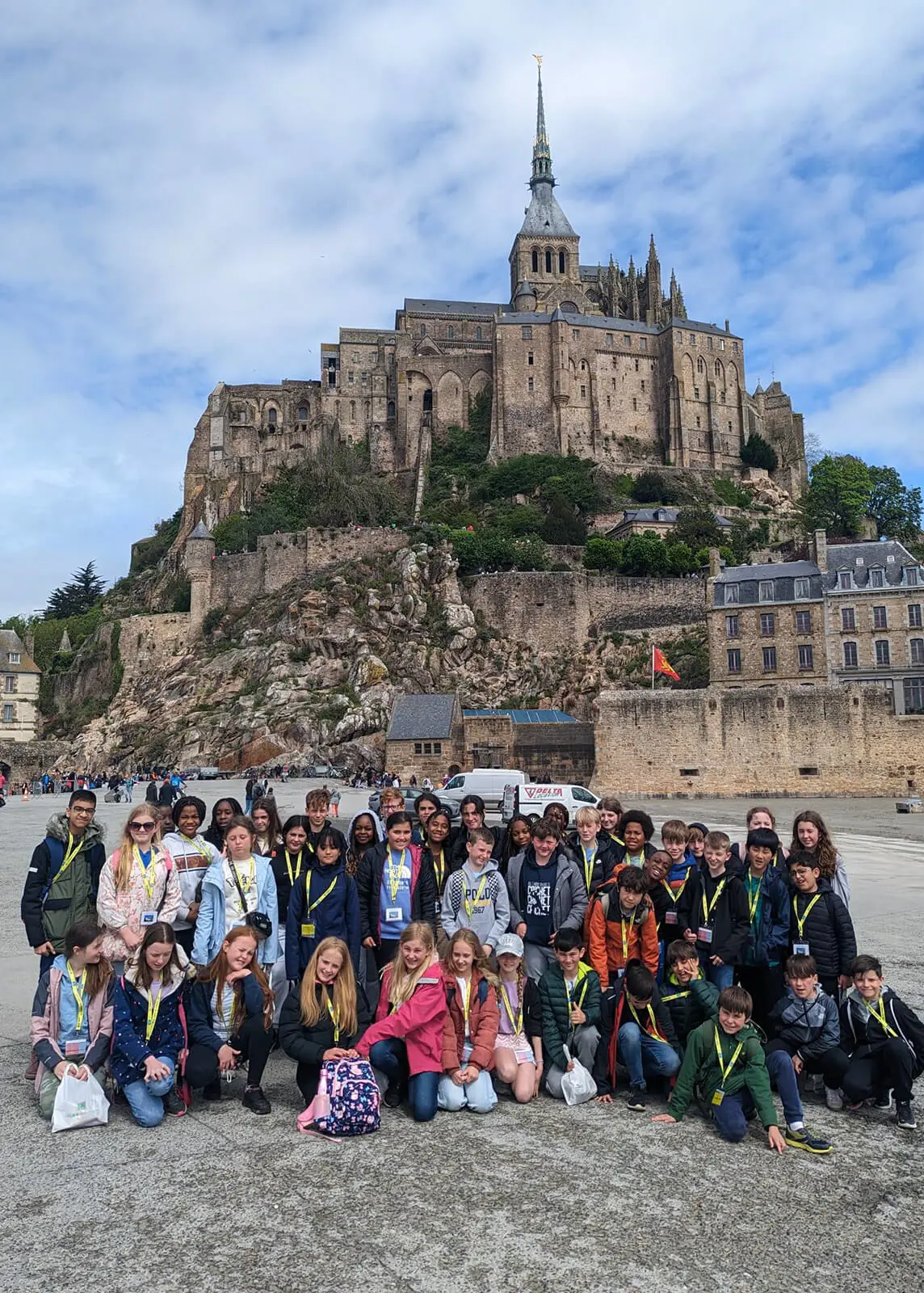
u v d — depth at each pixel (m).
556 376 137.88
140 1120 9.43
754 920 10.95
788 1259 6.98
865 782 54.31
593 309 157.50
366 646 92.38
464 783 42.44
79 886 11.03
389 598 98.06
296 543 106.06
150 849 10.75
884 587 71.56
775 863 11.20
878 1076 9.92
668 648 88.31
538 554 104.56
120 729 95.81
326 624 95.50
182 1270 6.71
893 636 71.06
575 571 99.88
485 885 11.45
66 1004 9.75
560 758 65.00
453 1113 9.97
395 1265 6.81
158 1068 9.44
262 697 88.69
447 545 103.50
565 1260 6.89
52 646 126.94
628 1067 10.33
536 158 168.50
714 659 75.50
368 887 12.04
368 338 151.62
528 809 35.28
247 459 142.75
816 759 55.09
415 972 10.05
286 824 11.46
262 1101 9.90
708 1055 9.59
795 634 73.25
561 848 11.85
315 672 91.12
